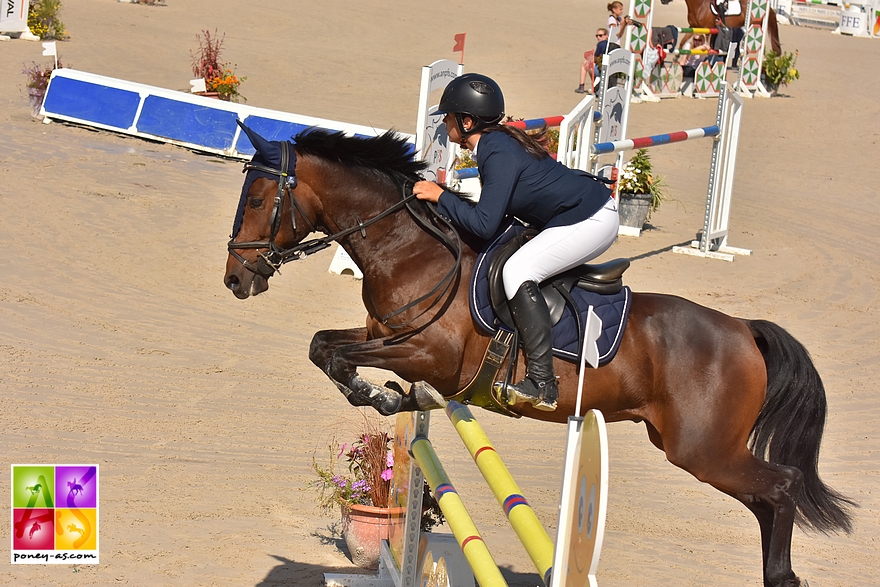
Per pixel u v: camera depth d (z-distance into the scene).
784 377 7.02
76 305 14.42
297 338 14.05
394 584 8.02
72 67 32.19
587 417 4.89
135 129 26.27
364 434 9.07
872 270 20.50
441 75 14.09
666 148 31.77
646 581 8.19
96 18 42.19
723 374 6.81
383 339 6.75
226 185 22.45
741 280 19.11
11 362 12.09
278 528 8.76
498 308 6.56
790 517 6.76
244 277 6.96
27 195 19.62
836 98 40.78
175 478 9.45
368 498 8.59
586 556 4.64
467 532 6.37
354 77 36.03
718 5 39.81
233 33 42.19
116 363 12.44
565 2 60.56
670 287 18.09
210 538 8.38
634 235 22.45
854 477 10.69
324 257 18.69
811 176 29.56
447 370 6.72
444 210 6.67
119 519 8.54
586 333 5.49
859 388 13.55
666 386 6.80
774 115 37.28
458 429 7.03
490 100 6.46
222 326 14.24
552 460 10.88
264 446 10.39
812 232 23.61
